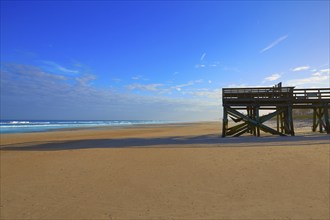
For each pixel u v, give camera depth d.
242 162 10.20
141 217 6.00
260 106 22.77
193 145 16.34
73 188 8.27
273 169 8.98
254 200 6.55
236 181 8.02
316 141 15.31
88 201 7.11
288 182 7.66
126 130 44.66
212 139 20.36
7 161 13.47
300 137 19.03
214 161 10.69
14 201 7.38
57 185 8.67
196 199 6.85
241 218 5.67
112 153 14.34
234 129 23.72
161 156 12.63
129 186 8.19
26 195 7.84
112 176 9.39
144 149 15.33
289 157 10.49
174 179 8.62
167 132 36.69
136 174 9.47
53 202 7.16
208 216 5.85
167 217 5.93
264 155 11.21
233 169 9.30
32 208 6.81
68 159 13.16
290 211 5.85
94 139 25.41
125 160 12.12
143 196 7.28
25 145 21.05
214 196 6.97
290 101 22.42
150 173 9.49
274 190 7.13
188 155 12.40
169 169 9.89
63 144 21.03
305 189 7.07
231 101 22.91
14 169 11.43
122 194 7.52
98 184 8.55
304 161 9.73
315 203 6.19
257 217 5.67
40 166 11.77
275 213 5.80
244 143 16.03
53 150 17.02
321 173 8.27
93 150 15.82
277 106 22.69
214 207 6.30
